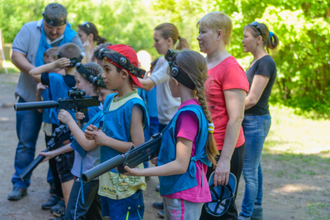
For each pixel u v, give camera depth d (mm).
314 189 4227
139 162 1881
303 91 8859
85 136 2285
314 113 8273
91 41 5102
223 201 2455
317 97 8828
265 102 3207
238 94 2352
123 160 1734
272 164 5164
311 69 8141
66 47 3260
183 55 1994
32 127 3855
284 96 9547
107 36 15328
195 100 2021
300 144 6164
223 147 2350
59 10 3697
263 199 3957
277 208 3717
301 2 7438
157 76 3316
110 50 2238
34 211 3512
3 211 3457
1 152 5477
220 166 2318
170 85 2133
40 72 3285
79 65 2799
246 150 3186
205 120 1989
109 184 2342
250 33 3211
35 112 3865
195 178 1990
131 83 2361
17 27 15766
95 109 2949
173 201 1979
